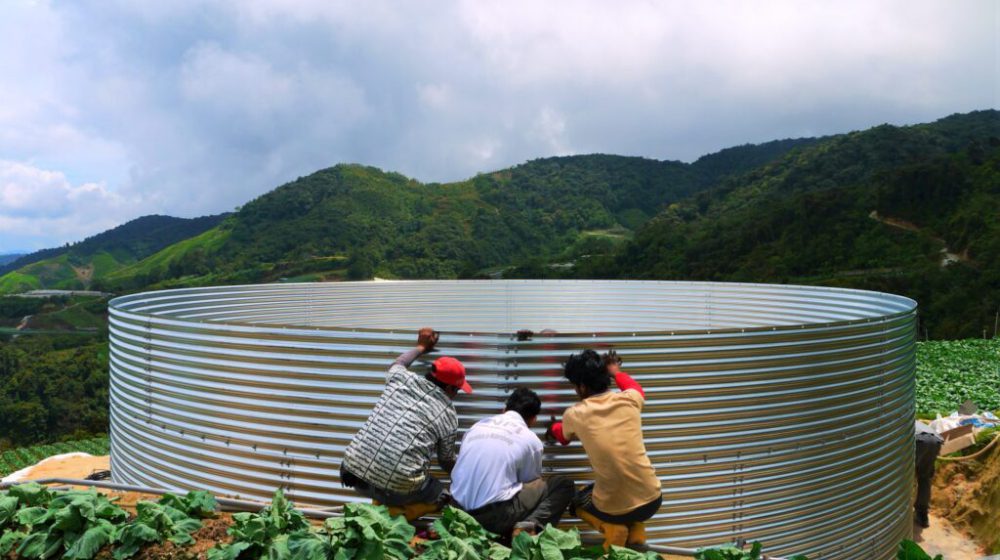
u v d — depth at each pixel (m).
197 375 4.61
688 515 4.27
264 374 4.36
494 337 4.07
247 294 8.86
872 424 4.95
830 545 4.75
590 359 3.81
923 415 11.45
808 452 4.57
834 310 7.91
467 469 3.71
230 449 4.52
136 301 6.53
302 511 4.01
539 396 4.09
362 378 4.16
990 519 7.57
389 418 3.75
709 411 4.24
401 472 3.66
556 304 11.16
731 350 4.24
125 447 5.32
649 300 10.60
